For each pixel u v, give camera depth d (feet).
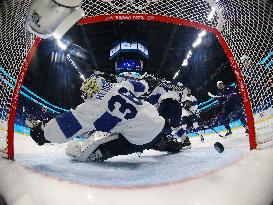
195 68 63.98
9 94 7.38
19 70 7.56
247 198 5.06
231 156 8.34
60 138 8.52
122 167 8.84
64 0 5.30
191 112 19.43
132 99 9.52
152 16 9.29
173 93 13.17
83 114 8.68
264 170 5.76
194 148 15.76
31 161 8.38
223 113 21.29
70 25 5.80
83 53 58.54
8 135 7.18
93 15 9.16
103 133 11.25
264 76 8.41
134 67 47.34
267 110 8.47
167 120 13.02
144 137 9.32
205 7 8.59
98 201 5.14
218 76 58.75
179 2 8.71
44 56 51.75
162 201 5.13
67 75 63.26
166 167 8.48
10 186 5.52
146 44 51.65
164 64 66.23
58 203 5.06
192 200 5.11
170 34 51.90
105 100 8.93
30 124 8.73
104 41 55.01
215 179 5.68
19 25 7.40
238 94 19.98
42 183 5.71
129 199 5.22
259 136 7.43
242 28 8.42
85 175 6.98
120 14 9.29
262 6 7.95
